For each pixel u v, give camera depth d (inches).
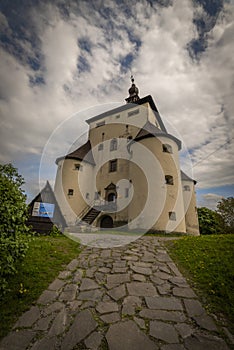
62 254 179.6
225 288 111.2
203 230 752.3
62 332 79.1
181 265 159.5
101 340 74.5
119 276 136.2
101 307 97.3
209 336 76.4
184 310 94.3
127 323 84.7
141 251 202.4
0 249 96.8
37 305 97.7
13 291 105.3
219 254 171.2
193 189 657.0
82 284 123.1
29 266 139.3
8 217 101.7
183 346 71.2
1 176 109.9
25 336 76.2
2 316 85.7
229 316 88.5
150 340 74.4
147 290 115.3
